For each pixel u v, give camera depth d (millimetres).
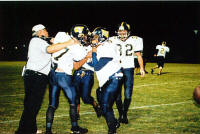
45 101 6406
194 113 5016
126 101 4441
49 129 3748
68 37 3930
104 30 3752
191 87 8289
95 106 4684
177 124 4324
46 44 3758
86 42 3912
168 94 7055
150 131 3982
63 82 3811
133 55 4598
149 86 8539
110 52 3617
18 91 7848
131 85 4508
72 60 3904
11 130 4055
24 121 3842
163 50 12109
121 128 4156
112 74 3621
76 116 3848
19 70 14945
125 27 4602
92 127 4254
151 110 5281
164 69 15500
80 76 4441
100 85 3674
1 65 19094
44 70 3803
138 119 4656
